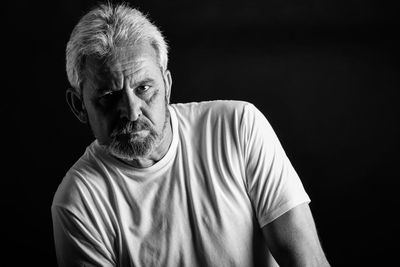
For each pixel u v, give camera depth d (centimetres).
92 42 129
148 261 147
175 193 145
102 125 134
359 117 384
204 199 145
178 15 431
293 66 412
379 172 360
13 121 417
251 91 409
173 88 417
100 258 147
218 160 145
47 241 373
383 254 333
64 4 436
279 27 423
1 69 428
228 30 426
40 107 421
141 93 131
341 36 413
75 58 133
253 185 144
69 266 150
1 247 371
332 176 362
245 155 144
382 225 341
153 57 132
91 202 147
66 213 147
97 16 132
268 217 142
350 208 350
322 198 355
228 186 143
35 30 434
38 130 415
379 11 411
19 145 411
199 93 415
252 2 427
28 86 425
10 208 385
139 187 146
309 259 139
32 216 383
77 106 144
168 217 146
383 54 403
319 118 389
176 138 146
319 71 406
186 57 423
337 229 343
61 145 411
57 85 426
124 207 147
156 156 144
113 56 128
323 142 378
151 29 134
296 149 378
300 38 418
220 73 418
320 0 419
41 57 430
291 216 141
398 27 409
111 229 147
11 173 402
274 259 152
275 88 407
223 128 146
